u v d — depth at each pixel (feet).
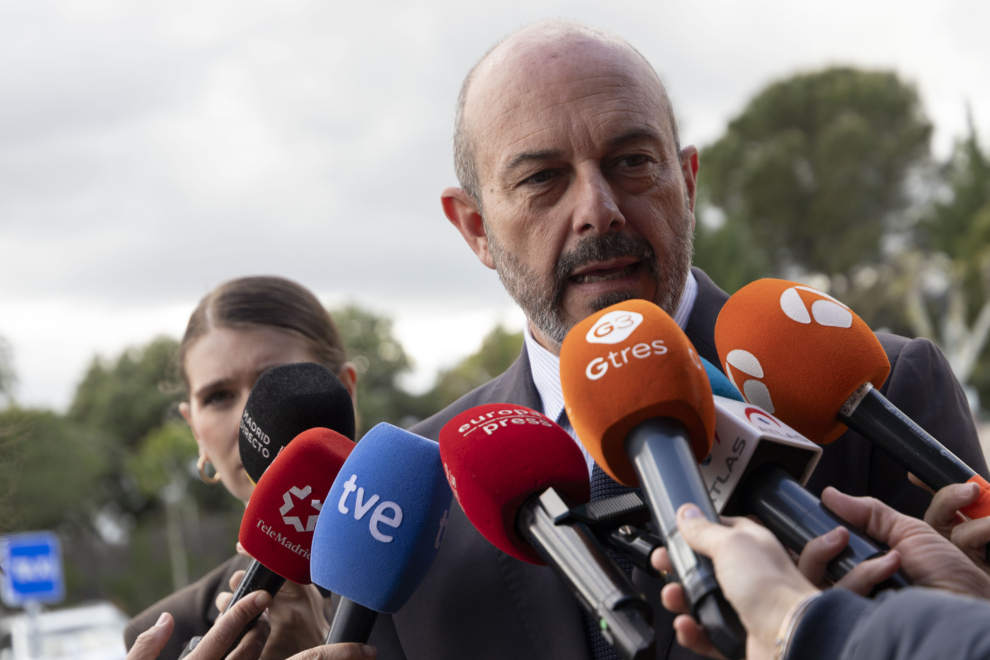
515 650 6.06
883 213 125.80
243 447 6.68
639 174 5.62
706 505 3.60
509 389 7.30
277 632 7.30
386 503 5.31
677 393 3.92
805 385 4.79
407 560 5.29
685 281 5.99
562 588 6.01
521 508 4.55
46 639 32.37
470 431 4.80
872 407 4.71
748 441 4.03
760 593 3.18
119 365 137.90
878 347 4.86
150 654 5.66
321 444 5.76
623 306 4.50
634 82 5.66
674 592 3.44
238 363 8.54
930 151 127.13
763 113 136.46
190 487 91.61
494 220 5.96
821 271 124.88
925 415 5.66
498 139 5.79
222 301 8.89
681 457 3.78
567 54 5.66
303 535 5.69
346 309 113.09
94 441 118.11
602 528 4.19
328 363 9.14
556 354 6.83
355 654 5.13
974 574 3.63
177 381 10.75
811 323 4.88
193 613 8.08
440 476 5.45
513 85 5.73
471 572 6.34
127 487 124.47
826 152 124.16
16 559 24.82
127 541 89.76
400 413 115.44
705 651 3.44
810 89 136.15
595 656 5.82
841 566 3.60
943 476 4.41
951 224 90.38
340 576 5.29
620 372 4.03
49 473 99.14
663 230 5.65
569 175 5.64
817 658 3.00
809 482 5.76
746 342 5.05
